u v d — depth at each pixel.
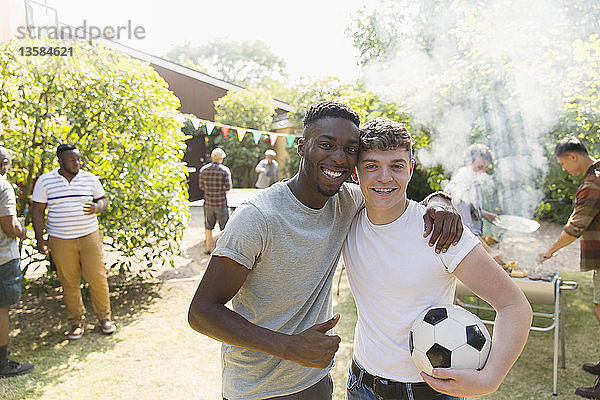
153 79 5.41
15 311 4.56
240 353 1.67
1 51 4.39
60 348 3.81
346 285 5.61
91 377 3.35
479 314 4.45
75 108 4.63
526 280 3.25
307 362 1.36
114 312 4.62
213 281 1.45
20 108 4.43
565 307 4.81
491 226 3.97
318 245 1.58
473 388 1.36
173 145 5.24
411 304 1.60
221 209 6.82
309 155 1.49
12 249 3.34
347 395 1.88
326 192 1.51
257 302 1.58
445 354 1.45
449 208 1.54
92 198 3.98
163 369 3.49
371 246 1.66
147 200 4.87
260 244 1.48
